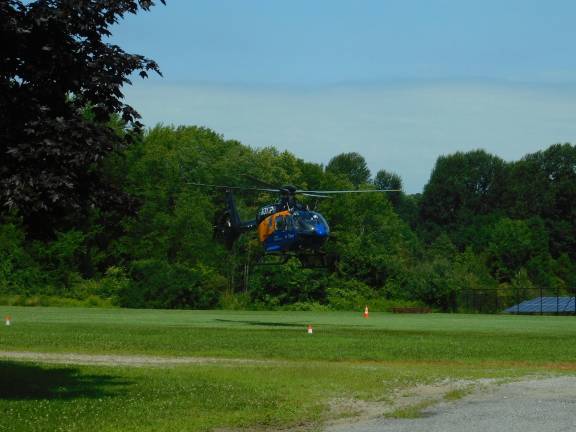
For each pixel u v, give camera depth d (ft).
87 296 317.01
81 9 57.52
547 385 67.62
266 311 301.84
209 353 99.09
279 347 108.17
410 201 649.20
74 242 338.34
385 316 252.83
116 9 58.59
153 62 60.85
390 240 438.40
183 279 303.68
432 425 48.67
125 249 372.17
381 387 66.13
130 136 62.39
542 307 335.47
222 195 416.46
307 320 205.05
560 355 101.60
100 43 60.03
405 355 99.40
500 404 56.70
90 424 48.26
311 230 166.50
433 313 317.22
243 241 379.55
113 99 61.05
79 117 58.13
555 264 468.75
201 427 48.62
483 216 534.78
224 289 362.53
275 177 426.51
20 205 54.54
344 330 152.25
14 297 307.37
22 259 326.03
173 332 135.54
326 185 446.60
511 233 463.83
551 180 533.96
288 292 319.68
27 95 56.08
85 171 58.70
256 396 59.98
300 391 63.00
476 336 137.69
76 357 92.43
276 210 172.45
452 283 339.36
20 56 57.52
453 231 546.67
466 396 61.26
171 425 48.67
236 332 139.23
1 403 54.34
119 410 52.95
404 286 342.03
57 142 55.26
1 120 55.36
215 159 434.71
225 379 69.51
